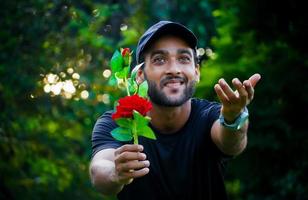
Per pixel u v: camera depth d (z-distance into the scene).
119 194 3.33
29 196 8.25
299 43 7.70
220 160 3.28
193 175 3.27
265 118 7.65
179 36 3.17
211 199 3.36
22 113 8.09
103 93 8.52
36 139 8.20
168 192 3.27
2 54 7.78
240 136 2.98
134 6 10.86
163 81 3.14
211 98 7.98
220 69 8.02
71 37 8.67
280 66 7.71
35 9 8.05
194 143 3.24
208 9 11.76
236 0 7.84
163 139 3.25
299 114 7.68
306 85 7.57
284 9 7.57
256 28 7.88
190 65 3.18
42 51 8.04
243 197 8.37
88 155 9.57
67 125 8.57
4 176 7.99
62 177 8.32
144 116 2.77
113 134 2.77
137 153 2.63
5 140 7.79
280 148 7.67
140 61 3.22
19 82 7.89
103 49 8.88
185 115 3.26
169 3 12.29
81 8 9.84
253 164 7.85
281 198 7.80
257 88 7.71
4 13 7.89
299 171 7.63
